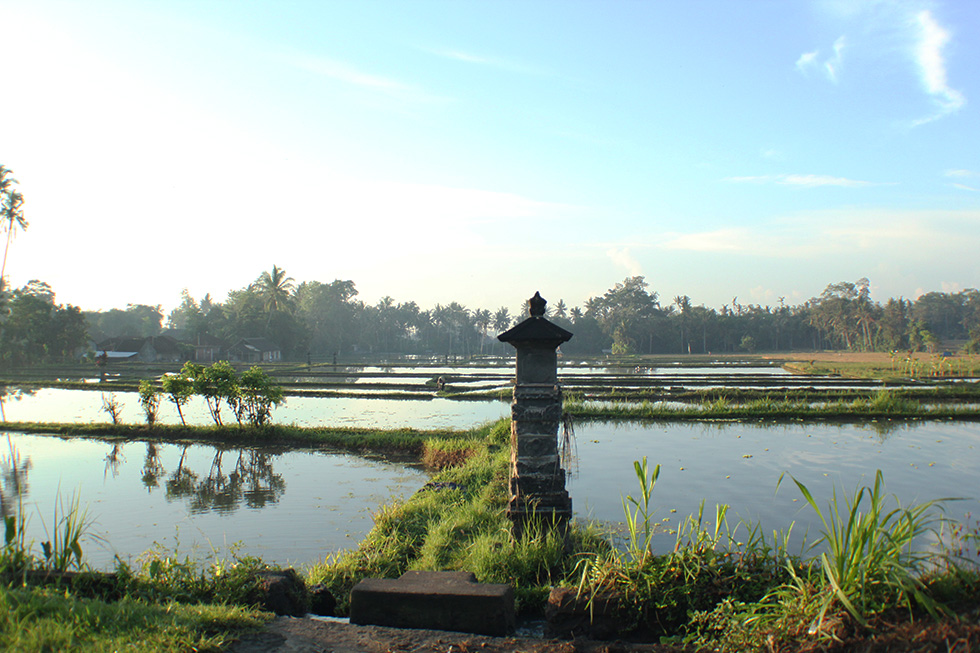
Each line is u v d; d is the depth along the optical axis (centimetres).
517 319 15562
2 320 6875
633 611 538
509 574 777
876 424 2500
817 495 1346
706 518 1166
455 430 2369
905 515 470
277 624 545
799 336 14650
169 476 1745
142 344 8606
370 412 3138
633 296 13738
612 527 1107
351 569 838
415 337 16688
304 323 10619
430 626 567
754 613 464
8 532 645
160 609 520
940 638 363
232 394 2334
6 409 3300
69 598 506
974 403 3194
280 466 1878
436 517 1113
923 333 9519
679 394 3622
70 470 1834
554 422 874
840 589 420
